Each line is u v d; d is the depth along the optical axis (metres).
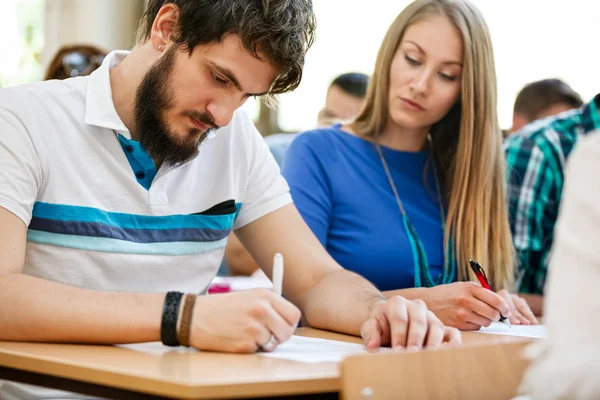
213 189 2.06
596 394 1.03
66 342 1.59
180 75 1.79
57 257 1.83
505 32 4.82
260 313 1.55
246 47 1.74
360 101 4.19
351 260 2.51
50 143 1.81
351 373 1.17
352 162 2.62
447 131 2.69
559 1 4.61
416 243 2.53
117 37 6.48
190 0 1.76
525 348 1.36
